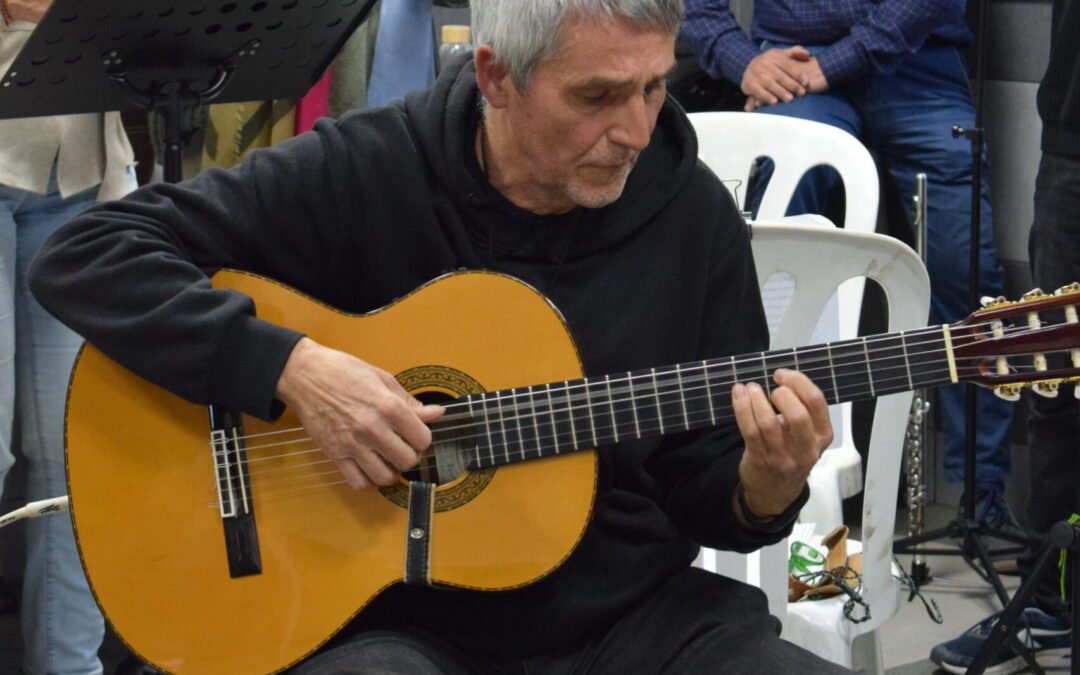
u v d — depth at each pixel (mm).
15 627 2959
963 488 3625
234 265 1688
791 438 1483
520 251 1664
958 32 3471
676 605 1628
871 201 2670
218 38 2064
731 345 1685
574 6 1458
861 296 2492
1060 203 2783
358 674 1485
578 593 1608
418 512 1602
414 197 1664
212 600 1615
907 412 2057
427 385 1622
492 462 1602
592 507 1588
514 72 1521
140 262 1607
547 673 1608
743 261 1701
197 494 1630
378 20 2875
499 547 1591
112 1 1909
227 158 2910
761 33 3594
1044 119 2811
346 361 1567
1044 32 3426
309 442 1627
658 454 1701
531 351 1613
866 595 2086
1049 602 2875
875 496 2078
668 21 1479
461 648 1611
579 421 1583
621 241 1660
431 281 1642
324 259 1693
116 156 2475
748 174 2797
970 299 3174
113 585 1620
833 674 1494
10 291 2416
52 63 1954
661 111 1710
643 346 1648
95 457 1638
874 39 3377
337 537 1615
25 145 2357
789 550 2174
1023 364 1525
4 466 2480
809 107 3451
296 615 1602
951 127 3436
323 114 2865
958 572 3318
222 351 1569
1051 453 2834
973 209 3133
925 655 2930
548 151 1545
